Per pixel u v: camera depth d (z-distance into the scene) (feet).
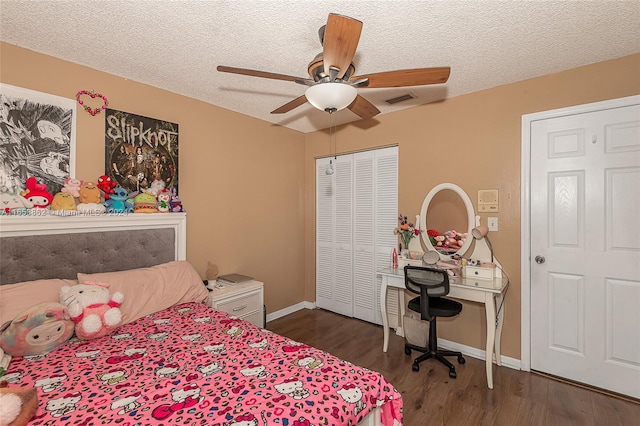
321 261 12.76
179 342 5.16
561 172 7.26
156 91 8.13
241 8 4.91
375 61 6.66
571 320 7.19
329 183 12.37
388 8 4.88
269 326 10.86
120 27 5.46
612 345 6.73
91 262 6.72
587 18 5.14
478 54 6.40
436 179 9.20
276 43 6.01
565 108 7.16
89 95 6.97
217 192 9.61
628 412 6.10
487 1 4.72
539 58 6.59
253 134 10.73
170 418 3.19
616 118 6.61
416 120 9.61
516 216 7.86
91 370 4.23
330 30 3.84
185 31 5.58
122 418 3.19
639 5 4.77
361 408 3.64
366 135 10.93
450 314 7.41
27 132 6.12
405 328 9.42
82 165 6.84
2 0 4.67
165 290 7.07
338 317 11.80
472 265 8.25
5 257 5.66
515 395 6.69
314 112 10.27
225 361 4.48
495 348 8.05
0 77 5.84
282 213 11.93
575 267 7.13
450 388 6.97
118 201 7.13
